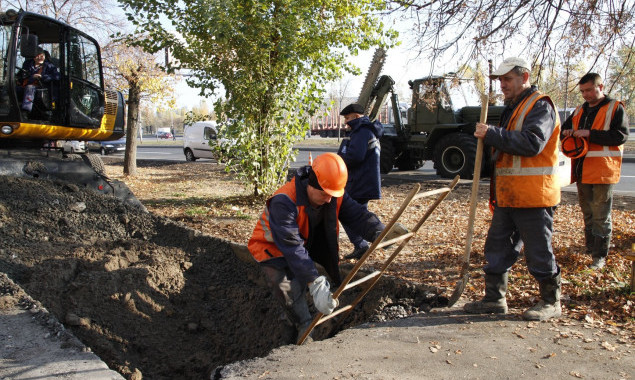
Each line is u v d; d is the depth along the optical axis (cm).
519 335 358
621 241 618
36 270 492
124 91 1653
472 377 302
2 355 325
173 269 556
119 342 431
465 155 1434
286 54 922
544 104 363
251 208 996
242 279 590
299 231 353
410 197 303
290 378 304
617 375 300
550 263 378
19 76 780
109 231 653
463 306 426
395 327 385
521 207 371
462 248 643
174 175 1734
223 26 884
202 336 487
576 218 831
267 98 989
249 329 495
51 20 788
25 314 382
